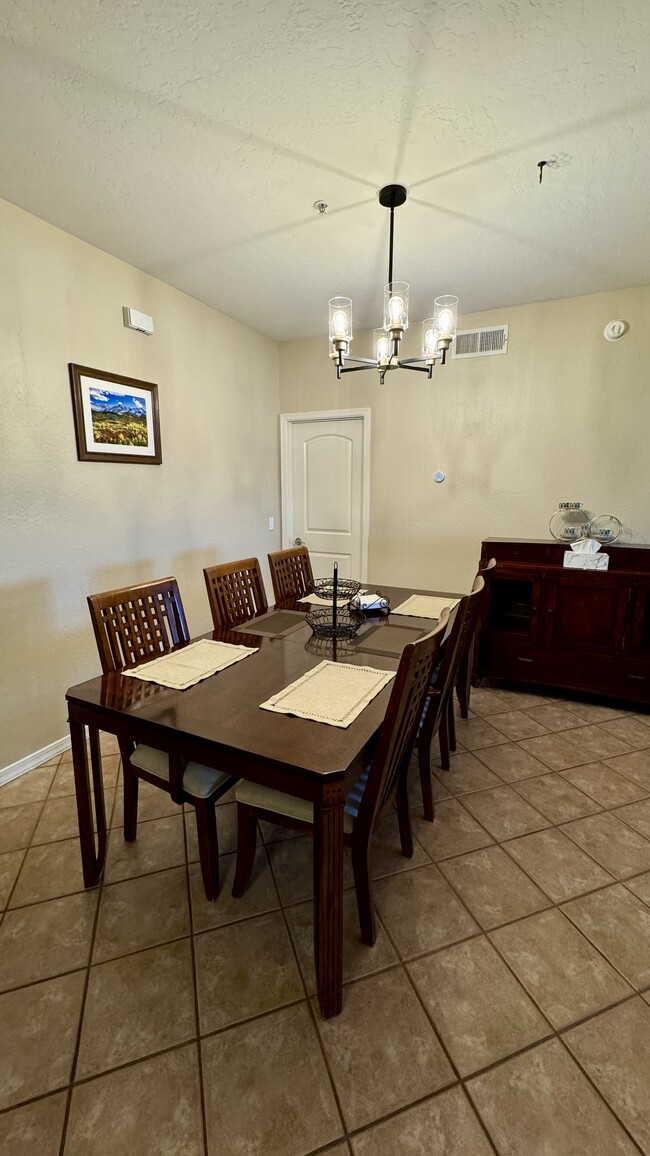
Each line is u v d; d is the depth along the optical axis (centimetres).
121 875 163
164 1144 96
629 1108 101
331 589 254
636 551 276
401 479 373
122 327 258
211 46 130
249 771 113
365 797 125
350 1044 113
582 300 301
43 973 129
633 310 290
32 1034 115
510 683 327
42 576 226
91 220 215
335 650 181
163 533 300
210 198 199
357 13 121
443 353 202
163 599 194
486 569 234
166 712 130
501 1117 100
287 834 186
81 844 152
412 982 128
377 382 369
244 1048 112
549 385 317
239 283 285
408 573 383
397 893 156
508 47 130
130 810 176
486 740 252
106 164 177
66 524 236
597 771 224
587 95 145
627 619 278
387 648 183
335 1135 98
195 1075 107
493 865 168
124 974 129
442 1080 107
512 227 221
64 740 242
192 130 160
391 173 183
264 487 402
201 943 138
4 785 213
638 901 153
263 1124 99
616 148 168
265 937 141
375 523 388
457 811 196
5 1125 99
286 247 240
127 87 142
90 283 238
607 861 169
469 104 149
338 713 129
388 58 134
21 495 214
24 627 220
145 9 120
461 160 175
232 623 222
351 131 161
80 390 235
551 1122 100
